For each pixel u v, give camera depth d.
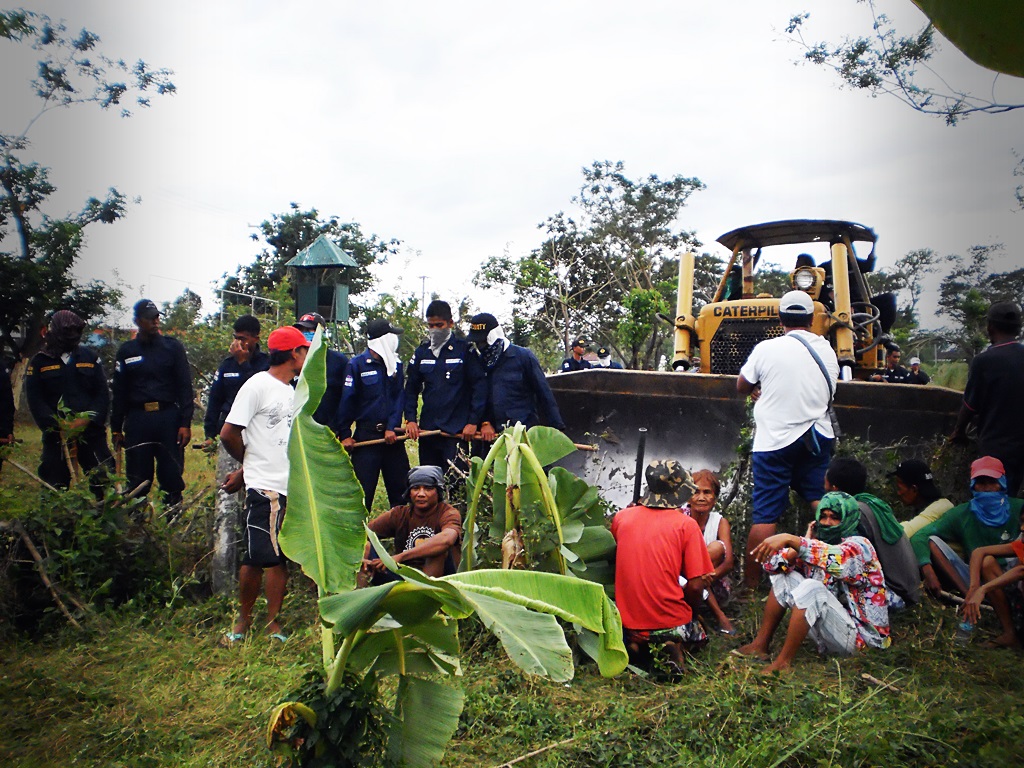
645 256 30.28
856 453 5.95
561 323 23.73
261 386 5.14
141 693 4.21
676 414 7.15
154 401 7.49
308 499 2.78
